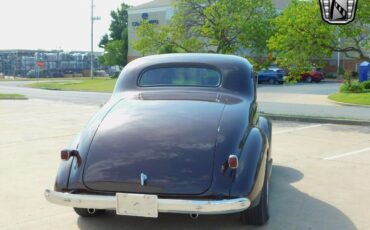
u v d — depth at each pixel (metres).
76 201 3.90
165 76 5.15
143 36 18.16
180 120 4.32
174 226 4.68
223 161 3.93
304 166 7.40
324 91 30.09
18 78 68.69
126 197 3.80
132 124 4.34
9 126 12.20
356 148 8.98
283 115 13.92
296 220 4.86
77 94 28.45
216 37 17.12
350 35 13.51
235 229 4.59
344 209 5.24
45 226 4.70
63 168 4.14
